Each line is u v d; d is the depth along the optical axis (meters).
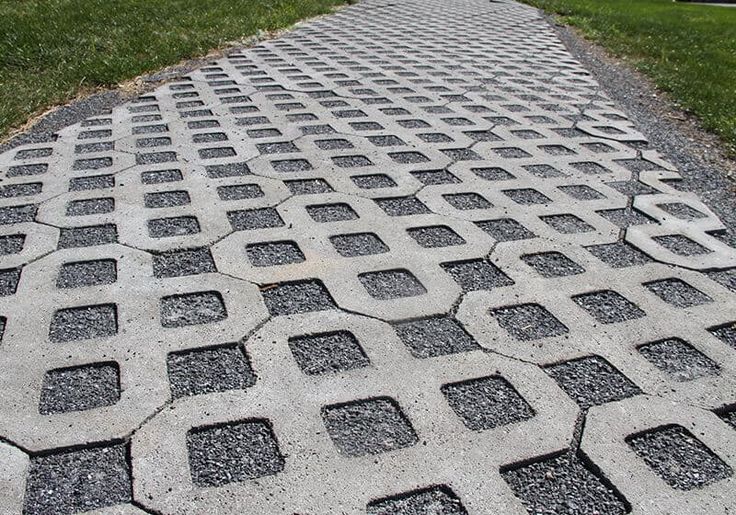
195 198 3.58
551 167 4.25
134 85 5.99
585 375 2.31
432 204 3.60
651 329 2.58
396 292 2.75
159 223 3.28
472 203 3.64
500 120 5.21
